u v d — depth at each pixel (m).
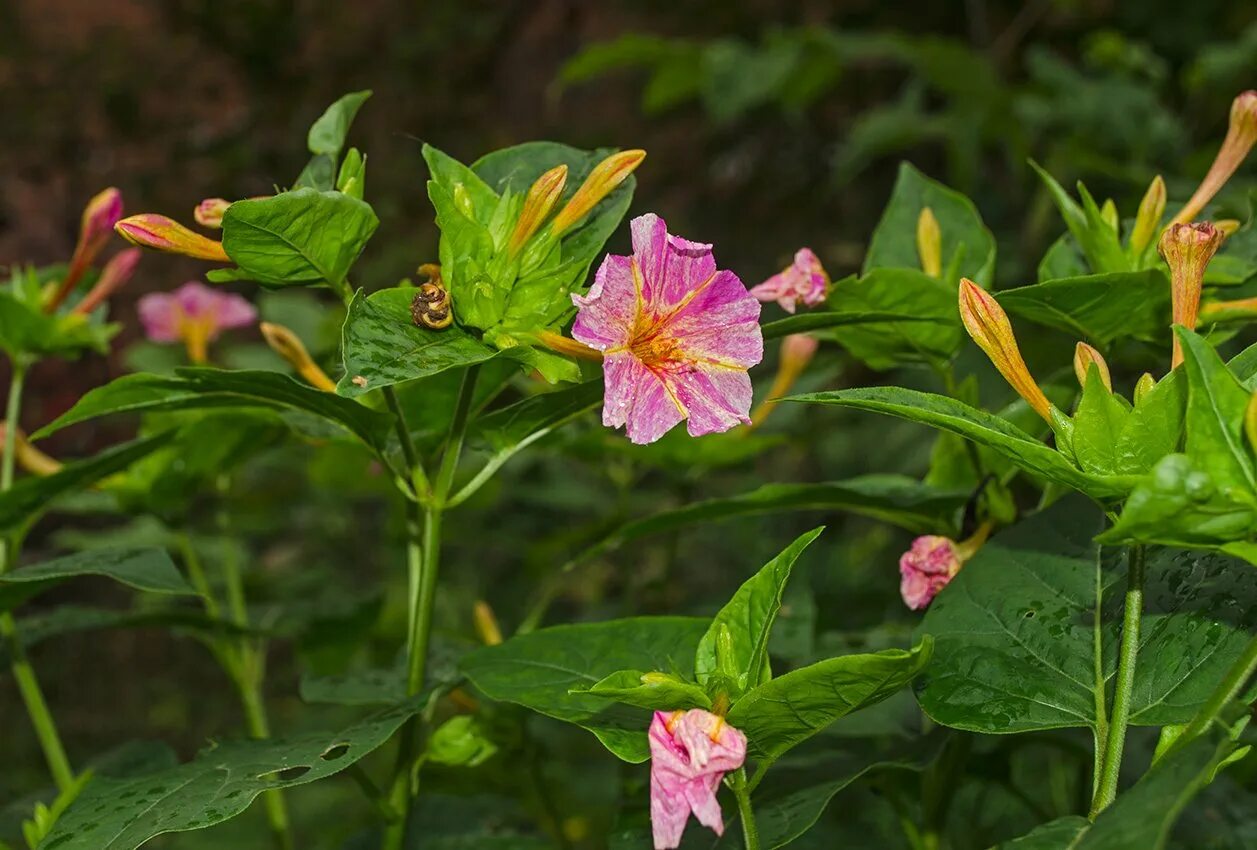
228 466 0.83
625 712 0.66
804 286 0.70
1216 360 0.60
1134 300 0.68
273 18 2.33
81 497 0.84
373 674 0.76
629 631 0.68
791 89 1.46
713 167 2.27
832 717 0.62
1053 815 0.86
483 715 0.76
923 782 0.72
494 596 1.34
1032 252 1.31
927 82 1.53
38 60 2.19
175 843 1.18
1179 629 0.65
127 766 0.76
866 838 0.84
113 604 2.03
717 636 0.63
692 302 0.64
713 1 2.25
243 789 0.65
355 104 0.69
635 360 0.64
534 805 0.85
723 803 0.69
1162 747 0.63
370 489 0.89
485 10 2.40
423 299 0.65
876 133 1.41
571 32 2.38
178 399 0.70
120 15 2.29
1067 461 0.61
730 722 0.62
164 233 0.66
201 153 2.27
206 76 2.28
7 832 0.77
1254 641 0.61
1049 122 1.26
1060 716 0.64
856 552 1.37
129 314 1.98
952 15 2.08
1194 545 0.61
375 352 0.64
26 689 0.78
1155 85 1.42
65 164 2.21
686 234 2.22
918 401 0.62
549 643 0.68
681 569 1.47
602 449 0.83
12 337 0.77
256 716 0.83
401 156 2.32
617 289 0.64
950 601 0.67
